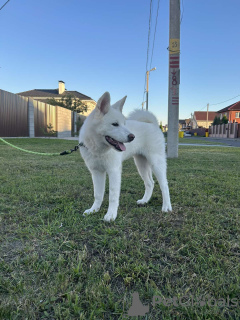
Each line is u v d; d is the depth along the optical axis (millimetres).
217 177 2680
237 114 26141
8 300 750
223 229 1282
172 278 887
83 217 1432
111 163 1400
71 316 706
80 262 938
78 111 24172
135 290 820
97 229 1273
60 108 12273
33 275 881
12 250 1051
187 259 1000
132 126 1595
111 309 735
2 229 1260
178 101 4359
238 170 3162
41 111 10539
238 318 703
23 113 9219
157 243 1130
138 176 2705
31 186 2070
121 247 1069
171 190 2104
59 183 2223
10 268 903
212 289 814
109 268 940
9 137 8258
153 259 1007
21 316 702
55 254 1024
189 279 864
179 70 4254
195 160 4117
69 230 1250
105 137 1326
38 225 1311
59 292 793
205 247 1104
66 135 13648
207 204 1704
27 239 1154
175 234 1222
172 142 4449
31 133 9758
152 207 1671
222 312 715
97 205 1567
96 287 803
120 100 1562
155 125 1784
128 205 1704
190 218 1449
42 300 756
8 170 2785
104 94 1286
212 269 911
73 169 3008
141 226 1310
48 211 1485
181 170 3111
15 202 1662
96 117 1310
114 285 846
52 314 713
